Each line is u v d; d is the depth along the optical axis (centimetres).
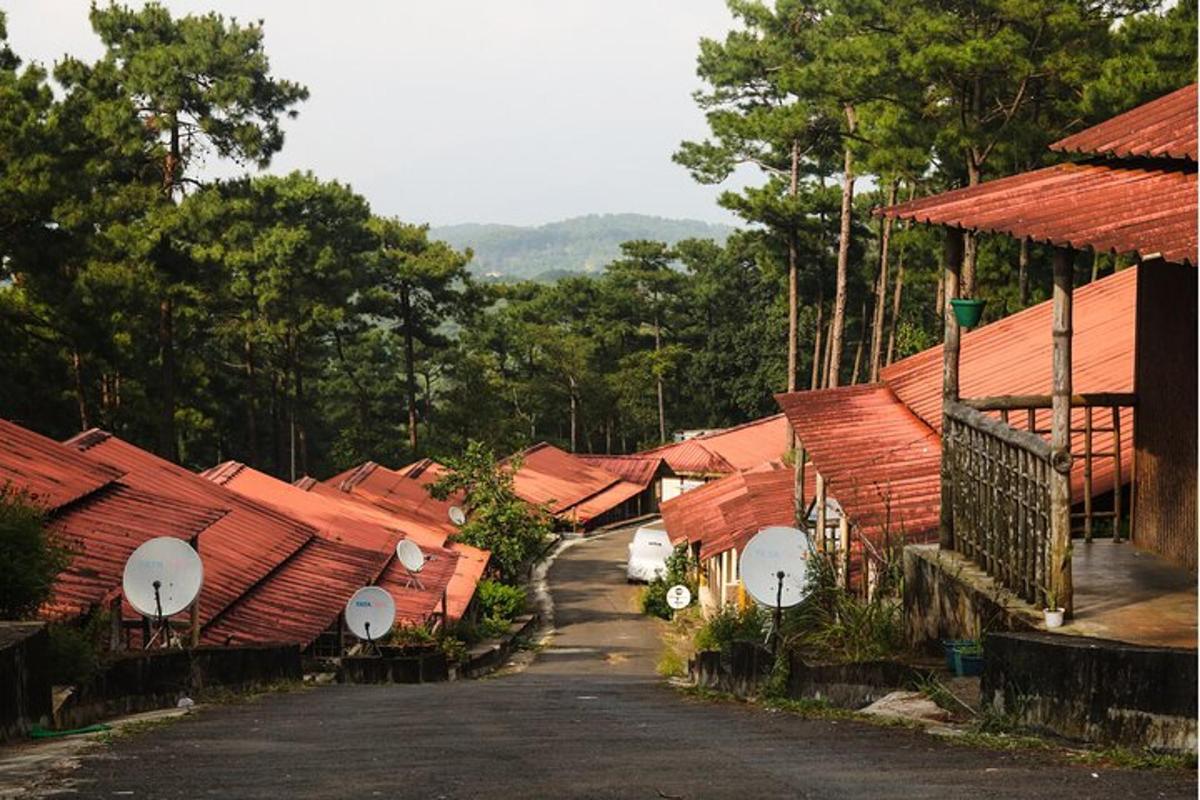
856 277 9494
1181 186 1045
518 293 13025
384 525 4669
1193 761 678
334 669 2838
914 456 1791
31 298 4622
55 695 1194
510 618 4812
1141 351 1267
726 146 7506
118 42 6181
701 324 12644
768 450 8788
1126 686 743
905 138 4262
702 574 4888
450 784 640
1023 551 1046
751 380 10725
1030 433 1056
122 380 6153
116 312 4772
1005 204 1127
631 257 12800
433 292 9619
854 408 2059
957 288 1225
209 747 856
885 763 698
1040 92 4288
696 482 8725
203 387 7212
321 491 4756
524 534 5547
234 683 1830
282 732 1006
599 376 11956
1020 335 2122
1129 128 1210
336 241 8600
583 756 756
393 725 1073
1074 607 1016
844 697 1180
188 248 5619
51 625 1312
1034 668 813
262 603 2767
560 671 3681
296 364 8150
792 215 7250
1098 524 1394
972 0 4191
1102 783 611
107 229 5244
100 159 5072
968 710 908
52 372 4666
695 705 1366
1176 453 1195
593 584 6059
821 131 6203
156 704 1513
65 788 636
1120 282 2034
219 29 6009
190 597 1905
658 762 716
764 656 1446
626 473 8838
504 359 12850
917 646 1266
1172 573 1144
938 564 1203
